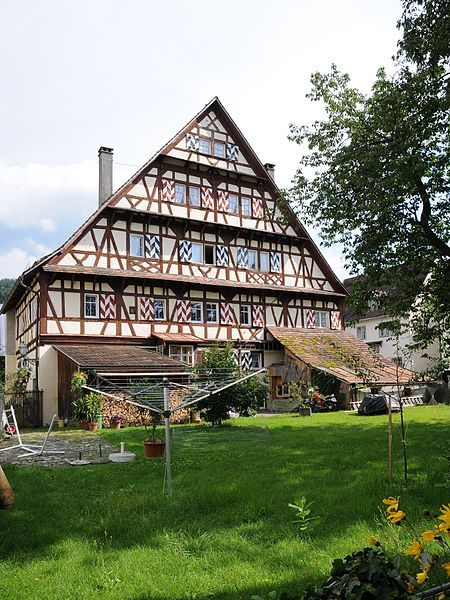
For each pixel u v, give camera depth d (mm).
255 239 30391
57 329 23516
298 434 15141
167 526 6484
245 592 4613
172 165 27516
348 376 25859
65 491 8711
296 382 27438
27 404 22703
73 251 24219
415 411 22688
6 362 34094
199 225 28125
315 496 7422
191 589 4719
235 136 29781
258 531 6176
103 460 11828
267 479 8727
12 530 6516
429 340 14227
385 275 14539
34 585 4895
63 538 6172
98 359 21094
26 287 25125
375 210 13172
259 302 30141
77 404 20125
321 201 15312
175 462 11016
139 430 18234
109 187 27125
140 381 10875
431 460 9727
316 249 32469
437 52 12625
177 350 26297
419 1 12898
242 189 29969
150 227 26547
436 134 13938
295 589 4621
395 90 13812
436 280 14664
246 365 28812
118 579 4945
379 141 14258
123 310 25281
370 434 14641
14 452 13750
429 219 14359
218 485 8297
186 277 26906
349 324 15836
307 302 32219
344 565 2920
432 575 4156
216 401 16500
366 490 7590
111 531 6391
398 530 5496
